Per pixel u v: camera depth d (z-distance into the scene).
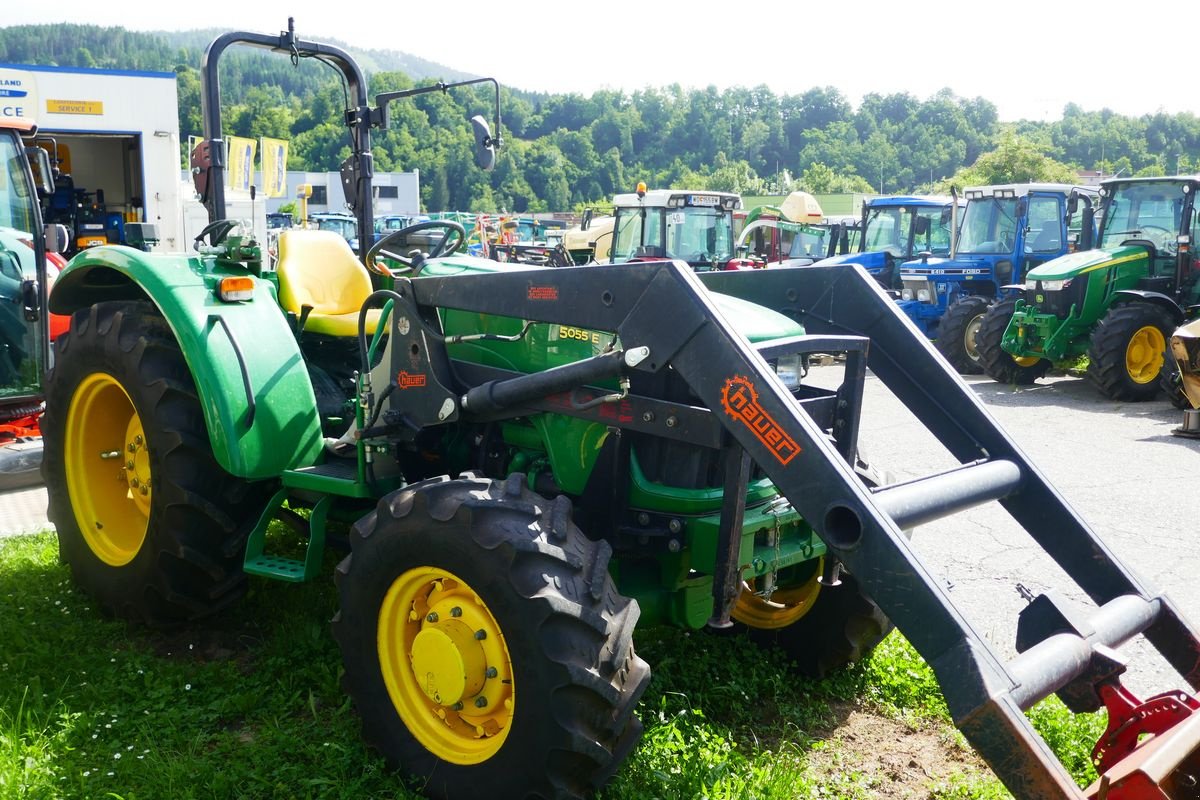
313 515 3.71
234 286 3.85
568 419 3.28
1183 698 2.71
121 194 22.78
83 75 20.69
